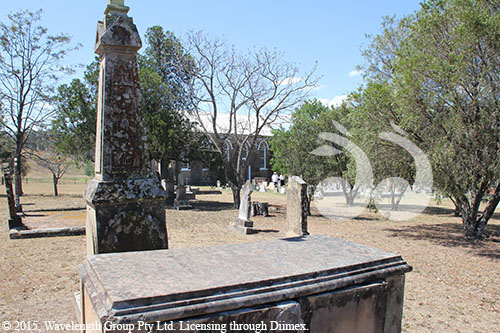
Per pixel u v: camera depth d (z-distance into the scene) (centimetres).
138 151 466
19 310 462
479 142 943
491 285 638
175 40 1872
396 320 294
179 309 201
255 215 1614
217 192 2973
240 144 1875
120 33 457
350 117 1226
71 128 1995
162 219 462
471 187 1078
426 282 651
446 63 903
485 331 447
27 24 2105
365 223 1448
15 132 2223
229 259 290
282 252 316
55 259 727
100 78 488
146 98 1862
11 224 1054
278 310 228
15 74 2109
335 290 258
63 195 2392
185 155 2089
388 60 1241
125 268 260
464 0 938
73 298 507
